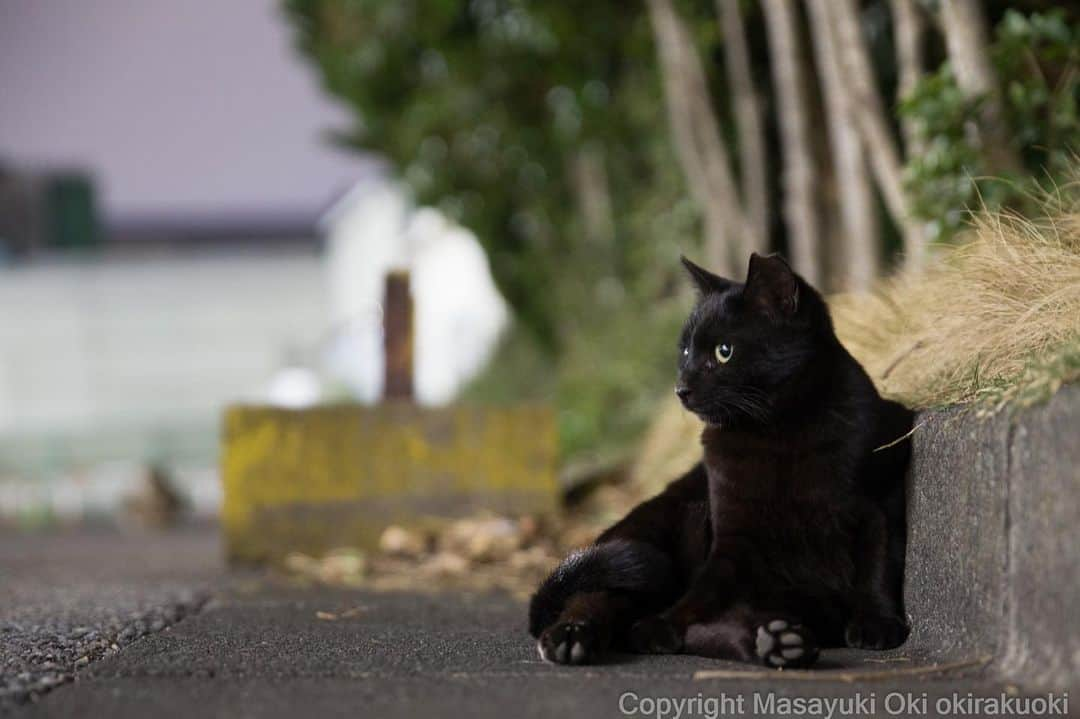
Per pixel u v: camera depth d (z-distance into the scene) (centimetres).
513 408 781
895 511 418
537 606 411
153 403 2739
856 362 424
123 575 752
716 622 391
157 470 1530
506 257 1479
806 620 403
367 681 347
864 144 724
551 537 746
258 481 771
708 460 420
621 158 1273
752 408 404
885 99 859
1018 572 325
